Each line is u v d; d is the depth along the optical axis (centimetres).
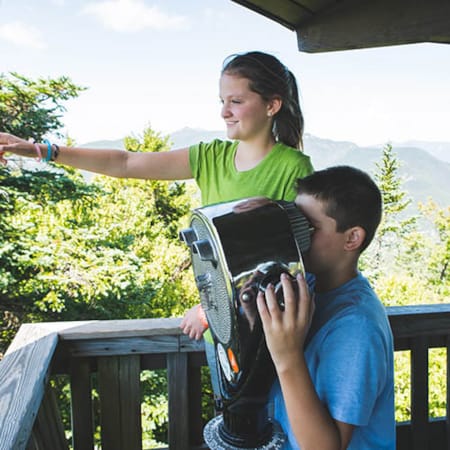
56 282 808
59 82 874
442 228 2916
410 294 2034
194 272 90
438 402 1084
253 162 135
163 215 1838
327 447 74
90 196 942
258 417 84
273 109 130
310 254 86
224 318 75
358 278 89
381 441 86
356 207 83
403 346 166
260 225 74
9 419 94
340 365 80
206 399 1023
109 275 900
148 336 152
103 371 152
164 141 2059
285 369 72
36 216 831
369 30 217
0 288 782
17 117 857
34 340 140
